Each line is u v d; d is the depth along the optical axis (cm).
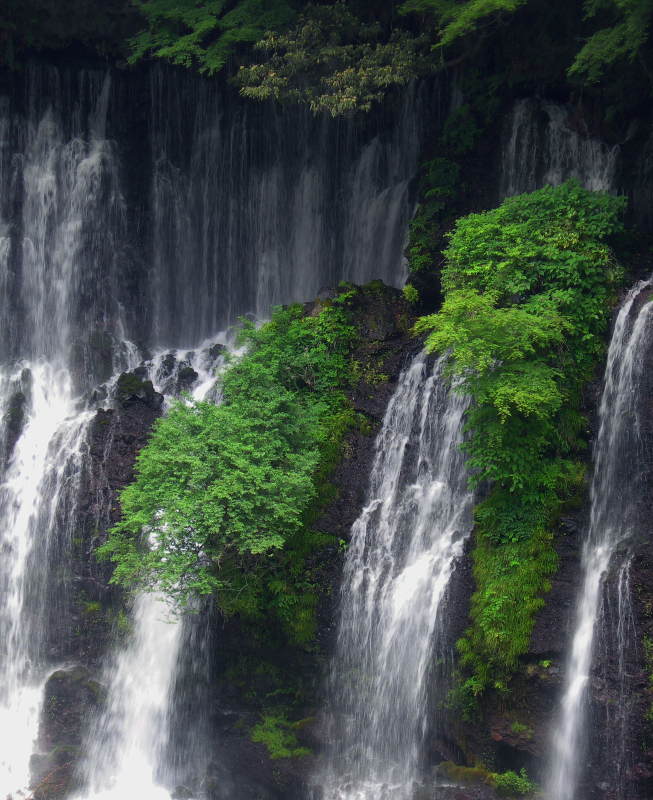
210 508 2709
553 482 2800
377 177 4219
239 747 2956
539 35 3766
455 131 3869
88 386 3928
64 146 4362
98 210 4331
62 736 3123
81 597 3278
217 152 4441
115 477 3344
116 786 3045
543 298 2945
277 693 3003
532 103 3809
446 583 2841
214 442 2823
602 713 2511
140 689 3133
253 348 3291
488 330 2819
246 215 4428
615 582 2572
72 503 3338
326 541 3003
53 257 4297
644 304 2870
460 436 3127
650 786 2456
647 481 2673
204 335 4409
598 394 2900
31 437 3578
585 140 3691
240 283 4416
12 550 3378
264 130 4409
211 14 4134
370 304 3459
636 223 3400
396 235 4066
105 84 4406
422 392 3247
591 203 3089
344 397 3262
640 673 2486
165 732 3094
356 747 2867
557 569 2731
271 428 2962
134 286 4338
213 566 2889
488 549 2802
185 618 3089
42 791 2978
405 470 3173
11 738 3173
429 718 2780
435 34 3819
